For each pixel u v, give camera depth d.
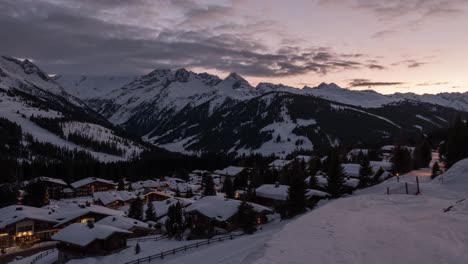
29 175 175.50
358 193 82.75
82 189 160.62
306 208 71.56
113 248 63.22
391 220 32.31
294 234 26.80
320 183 90.69
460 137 94.12
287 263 20.06
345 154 157.38
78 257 62.59
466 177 62.84
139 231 76.88
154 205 101.19
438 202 43.50
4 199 119.00
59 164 188.62
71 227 67.81
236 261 25.22
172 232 70.50
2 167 157.00
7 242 81.38
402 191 62.81
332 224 30.34
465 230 27.59
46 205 118.00
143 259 51.56
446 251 22.53
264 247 23.84
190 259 40.16
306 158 186.38
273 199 83.19
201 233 68.19
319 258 21.08
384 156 172.62
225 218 66.06
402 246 23.61
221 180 172.62
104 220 78.06
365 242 24.61
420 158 118.44
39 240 85.38
